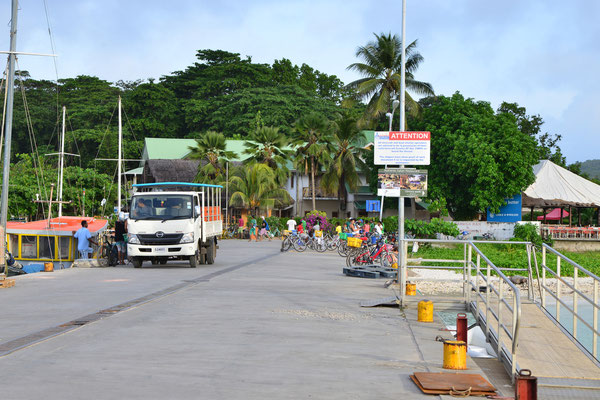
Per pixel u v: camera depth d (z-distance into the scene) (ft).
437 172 203.62
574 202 205.98
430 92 220.84
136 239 84.48
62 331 35.27
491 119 200.44
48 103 344.08
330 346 32.42
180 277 71.61
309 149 233.55
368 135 287.48
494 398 23.25
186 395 22.30
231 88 364.17
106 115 336.29
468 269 49.93
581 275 100.73
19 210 198.08
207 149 234.99
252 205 225.35
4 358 28.14
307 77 392.06
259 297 53.16
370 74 225.76
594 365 32.42
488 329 38.40
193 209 85.87
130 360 28.02
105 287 60.08
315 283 67.67
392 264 91.50
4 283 59.62
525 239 177.27
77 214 219.41
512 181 188.44
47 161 303.48
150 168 247.50
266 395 22.54
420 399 22.76
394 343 33.88
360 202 257.96
